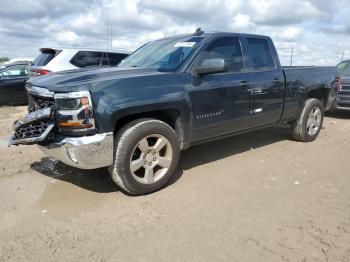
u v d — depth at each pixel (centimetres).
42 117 387
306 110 665
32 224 362
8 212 389
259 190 444
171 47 519
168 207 396
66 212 388
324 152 623
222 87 495
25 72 1273
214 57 500
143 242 325
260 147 645
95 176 491
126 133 402
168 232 342
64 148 384
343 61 1138
